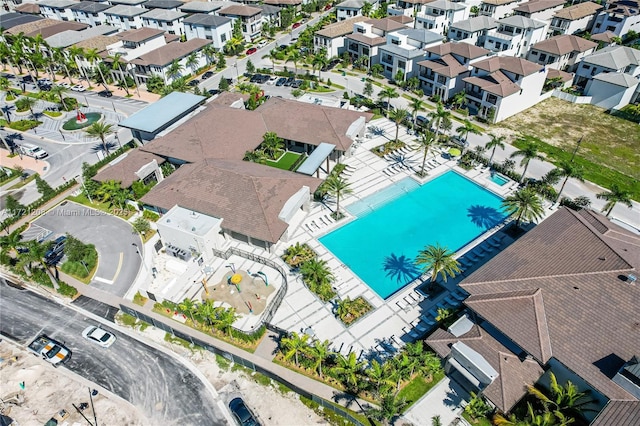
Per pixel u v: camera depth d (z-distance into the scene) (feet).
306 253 182.80
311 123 245.04
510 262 148.15
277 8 483.51
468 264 176.35
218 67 379.55
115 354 147.13
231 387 135.74
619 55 312.91
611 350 116.47
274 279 171.94
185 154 224.94
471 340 131.44
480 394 123.24
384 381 121.29
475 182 224.94
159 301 163.02
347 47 385.29
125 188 212.64
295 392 133.39
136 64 343.67
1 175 239.71
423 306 158.92
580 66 324.80
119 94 341.82
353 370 124.67
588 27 420.77
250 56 408.67
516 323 127.65
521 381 121.70
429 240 191.01
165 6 466.70
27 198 225.76
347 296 162.91
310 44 404.77
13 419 128.98
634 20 391.65
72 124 297.12
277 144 238.07
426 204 211.82
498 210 207.10
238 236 188.65
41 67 388.57
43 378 140.56
